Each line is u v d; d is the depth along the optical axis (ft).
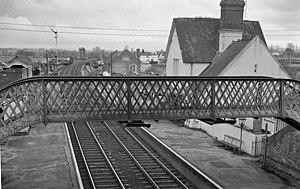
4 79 99.19
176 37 121.08
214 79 48.11
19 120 40.60
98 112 45.21
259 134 71.00
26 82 41.19
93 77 44.37
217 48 116.47
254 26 126.41
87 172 60.75
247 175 58.90
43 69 201.46
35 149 74.59
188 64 113.29
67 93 44.09
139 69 239.91
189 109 48.19
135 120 46.60
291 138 57.67
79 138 88.53
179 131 94.94
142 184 56.18
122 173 61.46
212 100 48.52
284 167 58.95
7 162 65.05
